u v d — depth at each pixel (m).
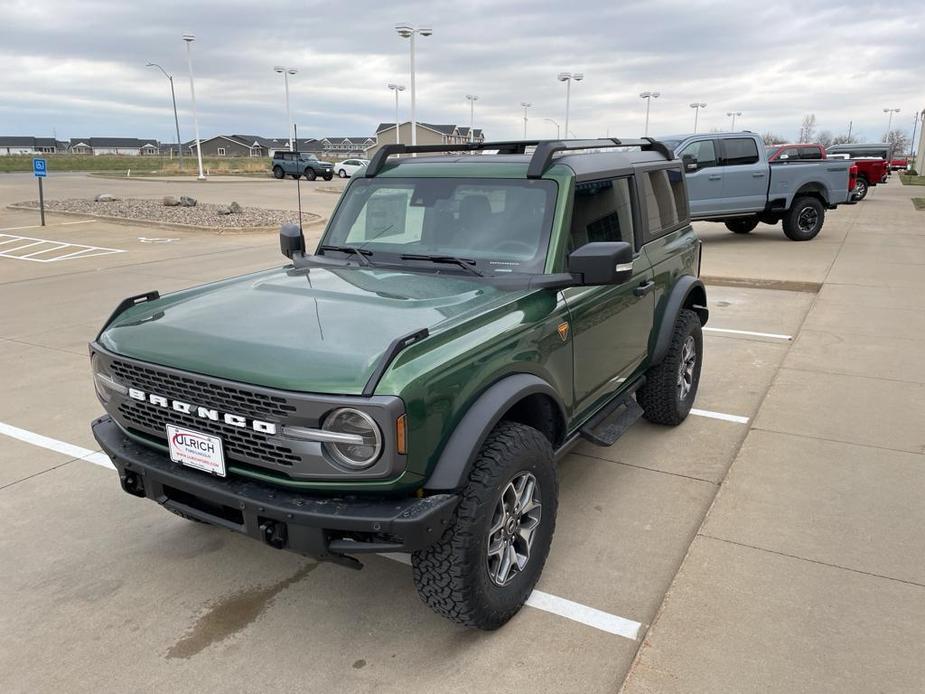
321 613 3.14
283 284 3.45
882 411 5.32
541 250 3.40
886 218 19.70
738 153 13.98
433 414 2.52
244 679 2.73
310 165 44.09
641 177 4.45
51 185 36.69
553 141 3.76
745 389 6.02
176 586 3.35
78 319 8.54
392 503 2.51
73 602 3.22
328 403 2.37
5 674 2.77
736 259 12.63
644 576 3.37
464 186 3.74
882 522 3.75
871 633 2.87
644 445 4.90
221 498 2.64
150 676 2.76
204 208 22.70
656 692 2.57
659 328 4.64
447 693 2.64
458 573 2.66
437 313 2.92
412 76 30.30
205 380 2.59
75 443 4.96
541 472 3.04
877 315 8.35
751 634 2.87
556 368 3.32
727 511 3.88
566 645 2.90
